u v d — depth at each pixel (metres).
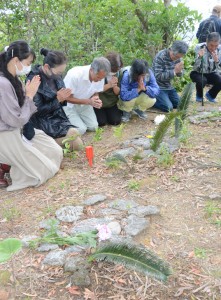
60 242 2.90
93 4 6.32
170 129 4.87
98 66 4.78
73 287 2.59
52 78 4.56
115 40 6.35
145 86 5.44
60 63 4.41
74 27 6.26
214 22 7.01
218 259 2.78
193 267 2.71
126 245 2.63
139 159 4.23
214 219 3.21
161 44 6.65
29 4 6.66
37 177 3.89
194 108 5.79
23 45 3.62
